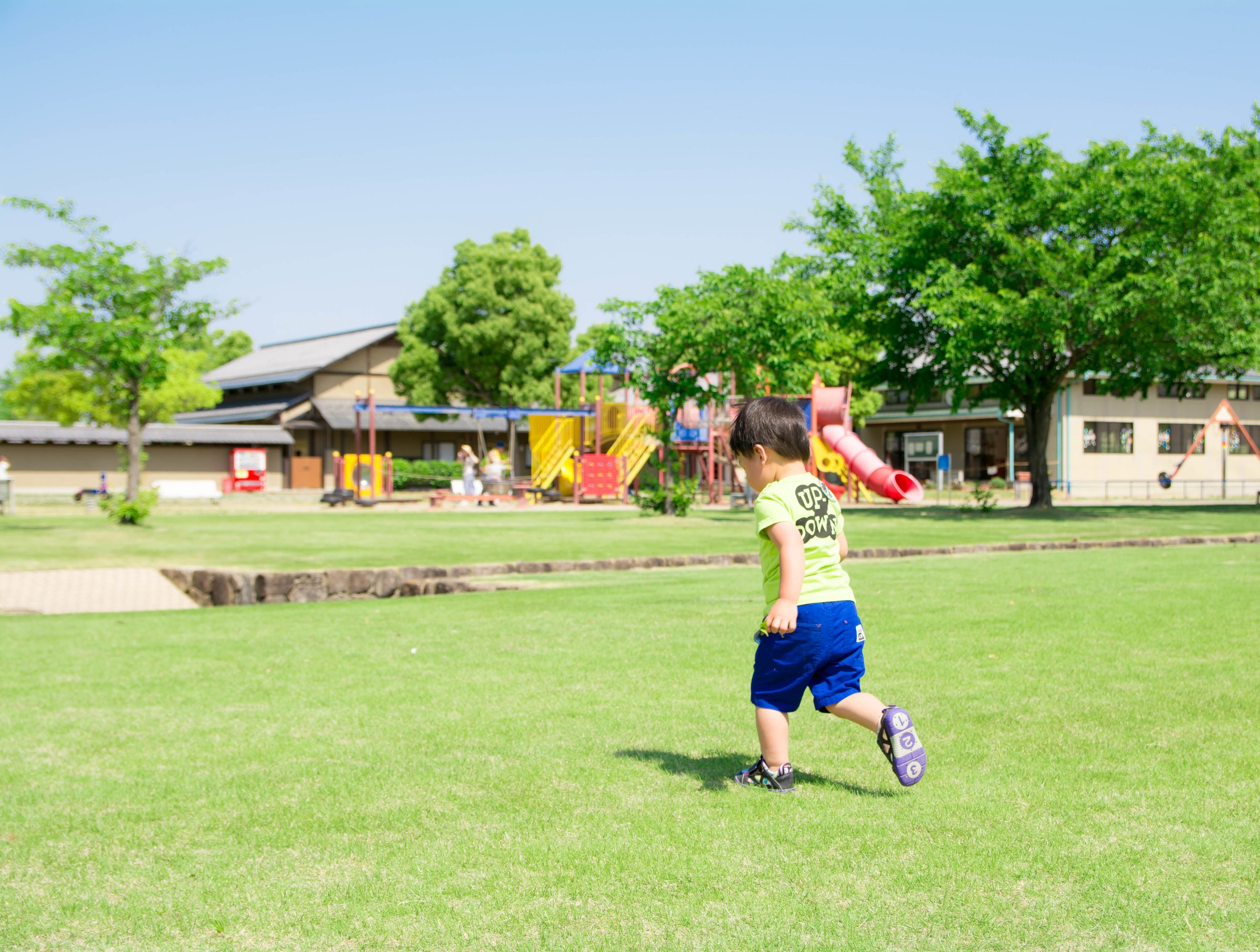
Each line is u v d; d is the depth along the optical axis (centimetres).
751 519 2266
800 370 2242
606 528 1991
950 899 229
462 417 4853
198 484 3209
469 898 236
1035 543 1509
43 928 224
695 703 457
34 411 2986
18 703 470
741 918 221
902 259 2566
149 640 682
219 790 328
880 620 686
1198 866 247
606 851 264
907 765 298
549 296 4494
